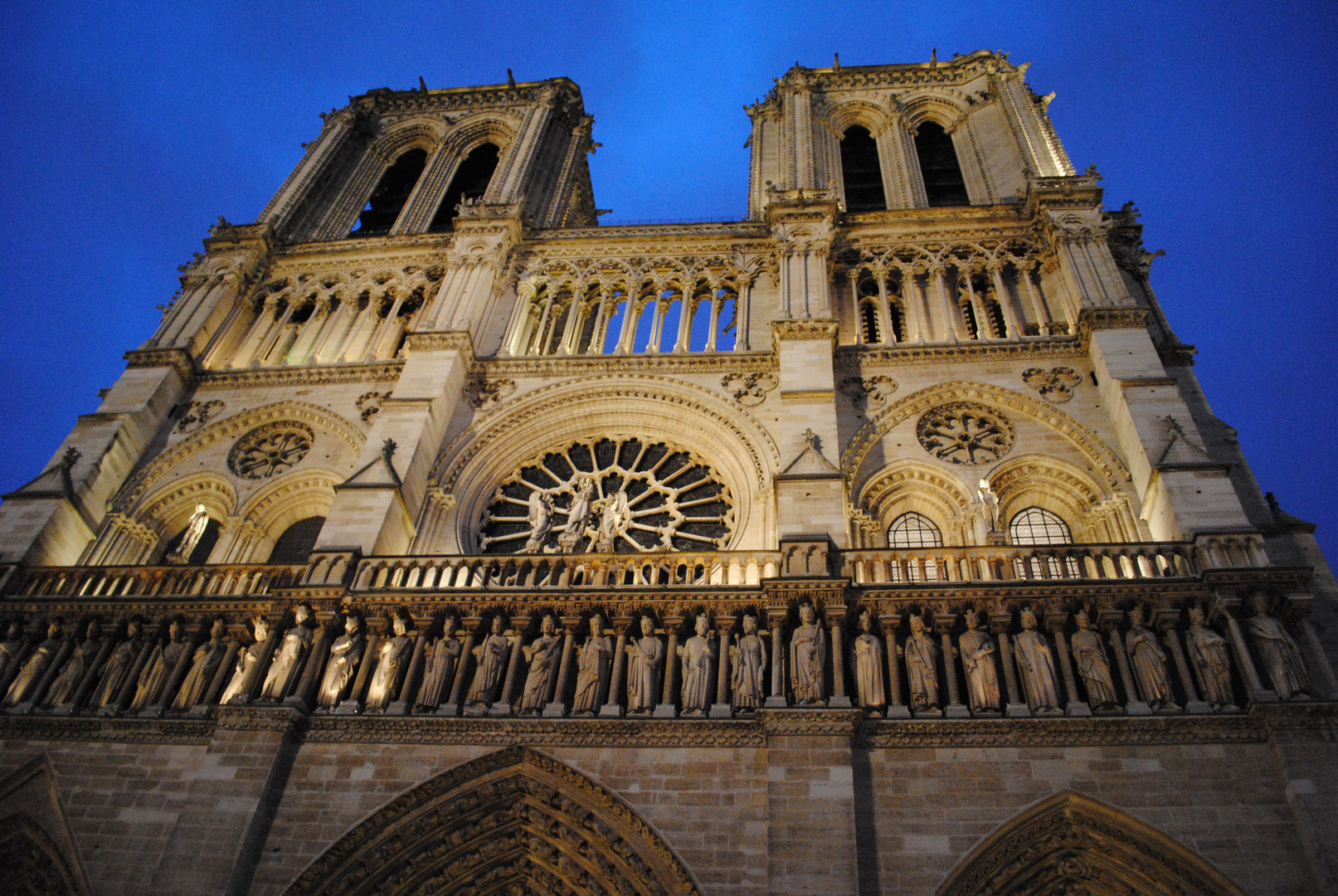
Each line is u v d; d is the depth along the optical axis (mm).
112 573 32688
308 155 56562
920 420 37000
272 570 31844
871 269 43875
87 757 27625
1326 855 21750
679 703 26859
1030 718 24938
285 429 40844
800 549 29359
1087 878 23562
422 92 63344
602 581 30375
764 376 39250
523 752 26125
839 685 25953
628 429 39562
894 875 22859
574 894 25125
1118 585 27078
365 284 47344
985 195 48906
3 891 26078
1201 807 23188
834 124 56406
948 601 27516
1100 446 34531
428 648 29031
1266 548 29688
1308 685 24516
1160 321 39719
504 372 41156
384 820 25328
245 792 25391
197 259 48750
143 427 40000
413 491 35562
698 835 24000
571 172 56250
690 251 46125
